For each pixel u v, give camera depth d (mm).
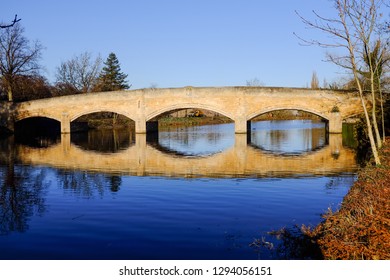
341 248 7477
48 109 47281
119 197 13828
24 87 52750
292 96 41906
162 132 53000
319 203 12773
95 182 16844
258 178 17578
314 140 37750
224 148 31484
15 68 49031
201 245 8773
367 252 7113
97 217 11234
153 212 11703
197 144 35250
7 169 20734
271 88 42094
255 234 9508
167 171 19953
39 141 39344
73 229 10094
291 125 69188
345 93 41125
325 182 16453
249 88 42375
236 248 8539
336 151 28172
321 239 8453
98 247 8742
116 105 45812
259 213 11539
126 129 60156
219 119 83062
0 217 11320
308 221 10656
